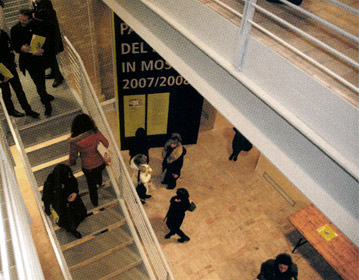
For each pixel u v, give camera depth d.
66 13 6.42
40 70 4.27
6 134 4.61
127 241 4.55
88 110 4.97
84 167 4.04
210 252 6.46
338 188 1.96
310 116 2.03
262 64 2.30
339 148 1.88
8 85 4.26
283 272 4.90
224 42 2.61
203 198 7.34
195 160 8.12
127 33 6.14
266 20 2.88
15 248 1.76
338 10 3.24
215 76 2.86
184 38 3.14
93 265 4.37
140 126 7.70
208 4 2.73
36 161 4.48
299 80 2.04
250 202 7.35
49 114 4.73
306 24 2.92
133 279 4.39
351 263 5.53
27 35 4.02
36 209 6.21
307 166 2.15
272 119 2.36
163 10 3.28
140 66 6.67
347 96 1.86
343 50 2.61
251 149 8.52
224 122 9.08
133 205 4.38
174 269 6.18
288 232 6.87
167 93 7.23
